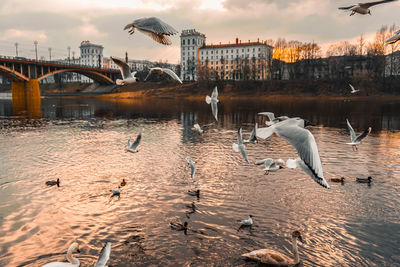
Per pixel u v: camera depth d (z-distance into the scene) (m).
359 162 26.12
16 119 59.56
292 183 20.69
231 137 39.69
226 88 139.75
